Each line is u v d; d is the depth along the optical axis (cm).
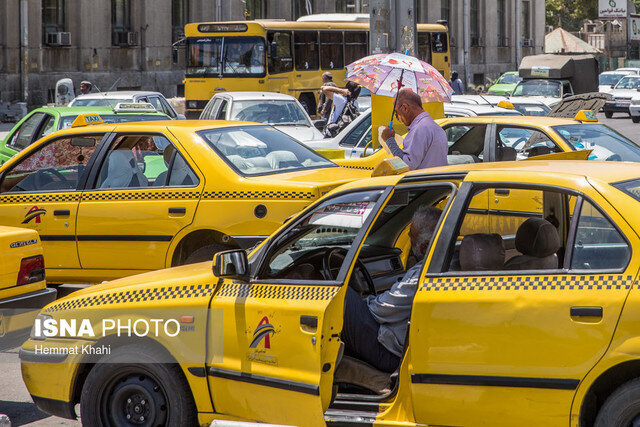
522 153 1530
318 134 2627
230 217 1225
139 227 1277
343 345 738
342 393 771
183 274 835
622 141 1525
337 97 2664
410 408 707
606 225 655
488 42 9362
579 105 2081
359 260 891
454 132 1642
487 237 719
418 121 1220
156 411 809
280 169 1294
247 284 775
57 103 4519
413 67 1285
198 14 6669
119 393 821
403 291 768
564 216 824
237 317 765
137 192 1288
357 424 718
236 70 4172
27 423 962
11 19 5400
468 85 7931
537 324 650
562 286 652
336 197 780
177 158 1282
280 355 739
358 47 4691
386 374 769
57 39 5691
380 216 945
